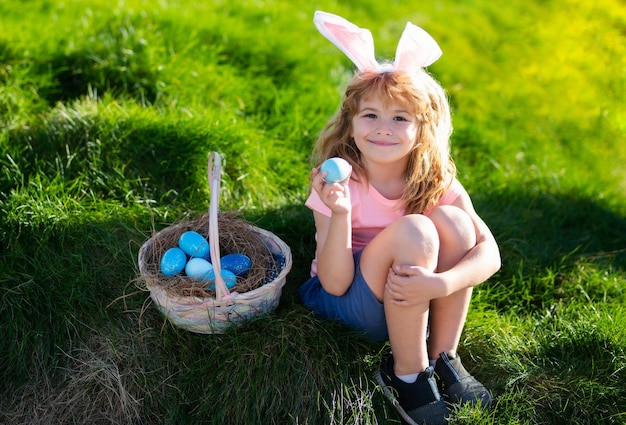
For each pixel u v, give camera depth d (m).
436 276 2.18
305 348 2.41
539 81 4.95
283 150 3.54
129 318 2.56
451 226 2.31
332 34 2.42
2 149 3.01
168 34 4.02
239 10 4.62
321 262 2.34
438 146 2.50
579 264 3.15
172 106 3.50
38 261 2.65
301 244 2.97
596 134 4.41
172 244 2.62
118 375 2.40
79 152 3.12
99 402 2.39
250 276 2.48
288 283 2.81
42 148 3.11
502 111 4.46
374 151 2.40
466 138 4.02
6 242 2.69
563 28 5.82
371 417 2.32
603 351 2.59
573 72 5.12
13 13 4.11
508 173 3.81
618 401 2.44
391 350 2.42
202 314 2.41
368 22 5.19
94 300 2.59
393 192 2.54
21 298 2.52
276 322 2.47
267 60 4.14
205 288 2.40
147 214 2.97
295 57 4.21
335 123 2.59
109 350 2.47
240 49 4.14
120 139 3.16
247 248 2.62
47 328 2.50
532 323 2.79
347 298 2.40
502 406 2.39
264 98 3.86
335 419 2.31
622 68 5.21
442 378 2.38
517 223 3.37
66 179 3.01
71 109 3.29
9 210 2.76
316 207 2.45
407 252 2.18
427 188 2.51
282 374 2.36
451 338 2.40
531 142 4.19
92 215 2.86
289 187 3.41
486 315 2.78
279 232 3.03
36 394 2.40
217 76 3.82
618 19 6.02
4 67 3.55
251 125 3.64
